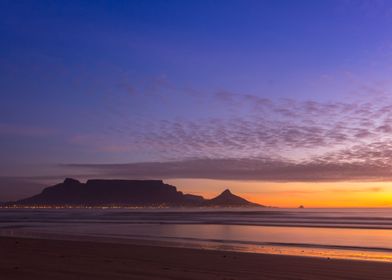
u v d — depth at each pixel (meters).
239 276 15.23
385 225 70.06
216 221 86.31
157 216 125.94
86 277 14.39
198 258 21.06
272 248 31.36
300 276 15.70
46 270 15.88
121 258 20.72
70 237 41.59
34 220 92.62
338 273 16.53
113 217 115.88
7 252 23.20
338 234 48.34
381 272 16.89
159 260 19.98
